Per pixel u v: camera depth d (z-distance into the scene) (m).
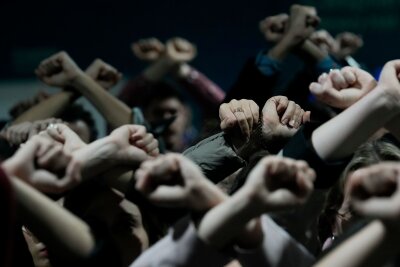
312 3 4.73
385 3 4.67
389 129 1.41
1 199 1.23
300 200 1.22
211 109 3.45
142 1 4.99
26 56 4.98
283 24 2.64
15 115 2.73
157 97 3.50
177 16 4.98
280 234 1.43
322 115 1.83
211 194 1.26
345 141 1.37
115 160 1.45
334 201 1.63
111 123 2.38
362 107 1.36
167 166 1.25
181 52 3.54
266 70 2.40
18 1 4.98
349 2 4.68
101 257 1.34
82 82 2.40
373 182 1.17
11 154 2.14
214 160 1.71
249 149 1.73
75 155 1.44
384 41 4.69
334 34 4.71
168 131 3.50
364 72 1.41
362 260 1.19
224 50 4.96
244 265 1.37
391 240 1.18
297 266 1.41
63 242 1.32
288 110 1.73
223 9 4.95
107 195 1.65
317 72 2.53
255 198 1.22
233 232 1.25
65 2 5.00
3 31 4.99
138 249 1.68
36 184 1.31
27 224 1.32
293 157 1.40
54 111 2.40
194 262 1.31
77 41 5.02
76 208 1.64
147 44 3.68
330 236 1.66
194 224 1.30
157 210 1.61
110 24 5.02
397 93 1.34
